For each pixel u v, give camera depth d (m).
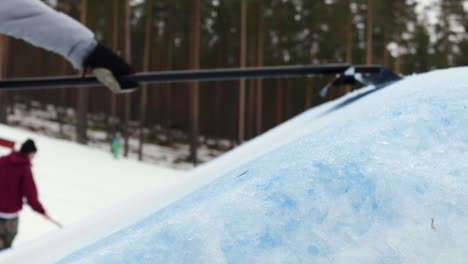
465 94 0.51
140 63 35.50
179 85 42.09
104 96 42.75
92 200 7.87
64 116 34.16
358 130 0.49
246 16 28.48
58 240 0.81
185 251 0.36
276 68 1.06
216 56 33.72
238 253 0.35
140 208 0.78
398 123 0.47
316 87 29.16
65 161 12.22
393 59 31.62
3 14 0.87
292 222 0.36
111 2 29.86
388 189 0.37
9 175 2.85
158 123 40.19
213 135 39.28
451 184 0.37
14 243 4.30
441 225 0.34
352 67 1.04
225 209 0.40
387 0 26.48
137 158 24.92
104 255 0.39
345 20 26.77
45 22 0.90
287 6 29.47
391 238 0.34
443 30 30.20
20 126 26.66
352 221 0.36
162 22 32.19
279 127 1.14
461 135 0.43
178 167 24.45
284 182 0.41
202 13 29.08
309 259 0.33
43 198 7.30
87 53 0.96
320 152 0.45
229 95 40.53
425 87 0.61
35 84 1.05
